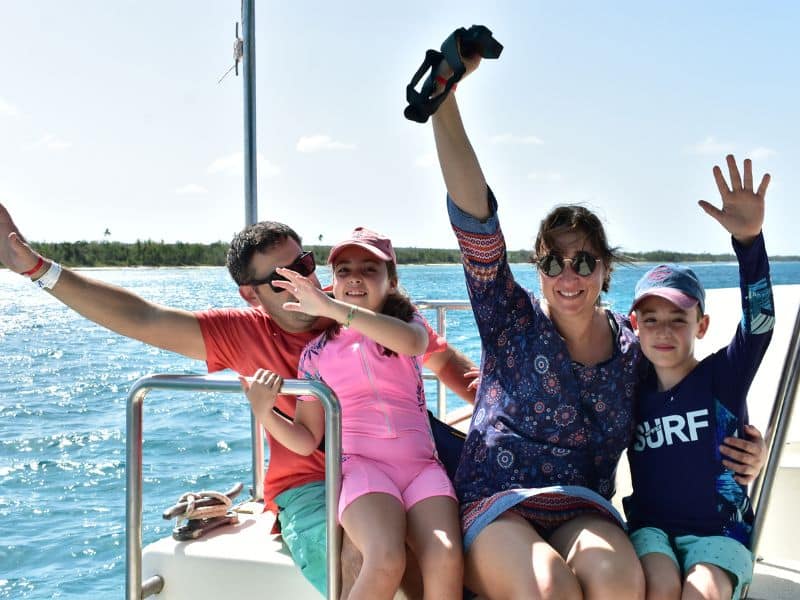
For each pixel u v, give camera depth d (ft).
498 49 7.89
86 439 39.93
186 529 9.63
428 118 7.90
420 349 8.95
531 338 8.52
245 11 11.20
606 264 8.63
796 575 9.04
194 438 37.04
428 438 9.16
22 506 29.43
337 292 9.46
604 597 7.09
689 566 7.72
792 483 10.54
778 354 14.20
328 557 7.82
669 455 8.36
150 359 72.84
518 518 7.83
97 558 24.48
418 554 7.93
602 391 8.38
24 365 68.54
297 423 9.17
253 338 9.93
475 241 8.54
